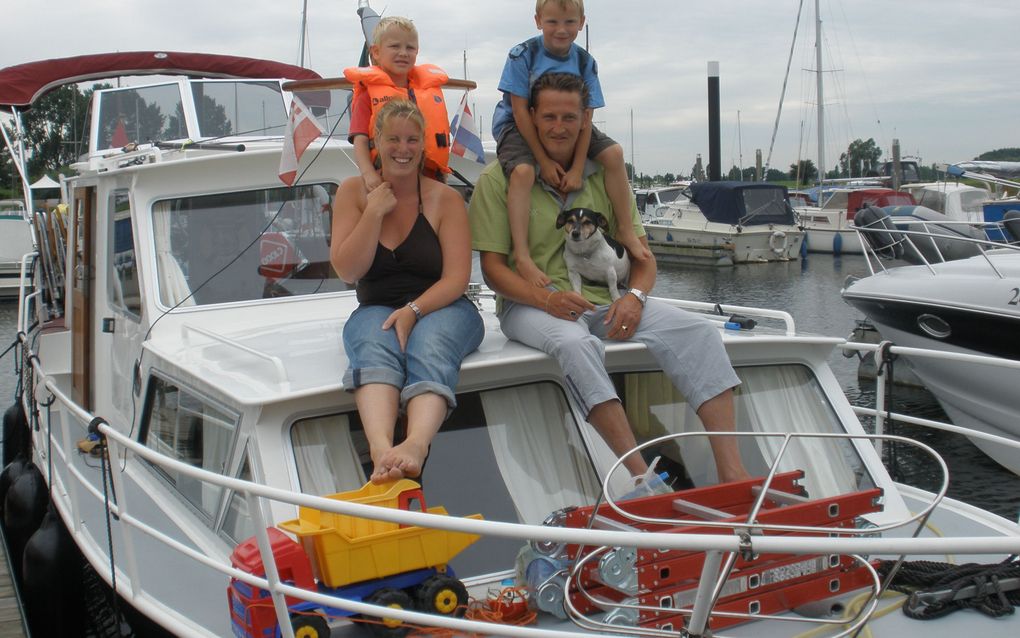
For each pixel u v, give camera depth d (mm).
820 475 4094
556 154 4125
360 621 3102
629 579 3131
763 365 4254
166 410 4535
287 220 5422
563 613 3209
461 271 3932
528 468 3760
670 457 4008
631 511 3271
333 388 3568
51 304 8883
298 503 2898
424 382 3547
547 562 3219
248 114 6625
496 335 4293
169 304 5090
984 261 10695
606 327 4020
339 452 3604
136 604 3652
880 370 4684
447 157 4535
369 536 3102
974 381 10102
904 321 10805
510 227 4090
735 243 29312
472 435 3754
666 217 32062
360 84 4348
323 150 5461
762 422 4168
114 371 5566
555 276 4125
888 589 3484
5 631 5680
